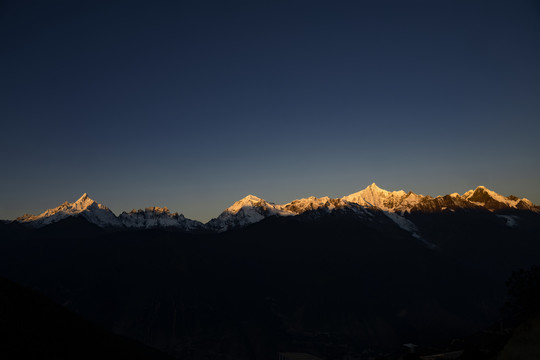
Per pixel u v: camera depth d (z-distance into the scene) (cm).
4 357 7525
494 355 6556
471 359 7200
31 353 8081
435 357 9319
